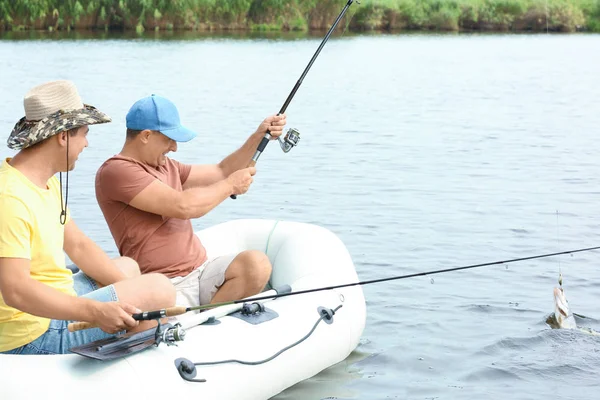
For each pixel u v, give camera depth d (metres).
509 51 28.14
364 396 3.97
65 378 3.06
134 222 4.01
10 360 3.05
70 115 3.19
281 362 3.81
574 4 36.91
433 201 8.00
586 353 4.50
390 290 5.48
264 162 9.92
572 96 17.38
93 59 23.27
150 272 4.04
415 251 6.35
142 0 33.59
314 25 35.56
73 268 3.94
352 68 22.72
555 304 4.91
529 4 37.12
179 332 3.32
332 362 4.23
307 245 4.64
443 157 10.43
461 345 4.59
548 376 4.23
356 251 6.34
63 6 32.81
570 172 9.52
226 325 3.72
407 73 21.64
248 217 7.31
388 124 13.38
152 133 3.97
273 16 35.25
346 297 4.41
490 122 13.77
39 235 3.15
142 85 17.88
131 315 3.18
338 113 14.61
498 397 4.00
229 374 3.51
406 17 37.06
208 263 4.14
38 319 3.23
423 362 4.38
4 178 3.12
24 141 3.14
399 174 9.30
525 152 10.86
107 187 3.97
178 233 4.10
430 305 5.21
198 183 4.43
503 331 4.79
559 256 6.23
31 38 30.05
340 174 9.25
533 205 7.86
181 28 34.47
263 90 17.62
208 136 11.82
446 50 28.28
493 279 5.71
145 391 3.17
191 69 21.36
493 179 9.09
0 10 32.38
